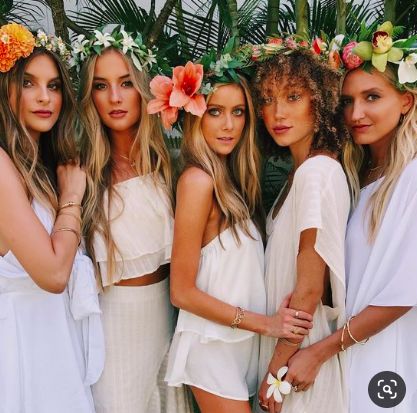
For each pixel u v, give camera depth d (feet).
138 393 6.59
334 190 5.83
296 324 5.92
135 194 6.33
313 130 6.21
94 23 10.30
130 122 6.35
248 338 6.38
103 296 6.49
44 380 5.90
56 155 6.47
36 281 5.56
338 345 5.98
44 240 5.58
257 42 9.93
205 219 6.09
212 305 6.04
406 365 6.09
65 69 6.17
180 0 9.77
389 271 5.89
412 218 5.81
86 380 6.22
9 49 5.75
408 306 5.80
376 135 6.24
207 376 6.22
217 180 6.14
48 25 12.26
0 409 5.72
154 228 6.40
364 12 10.31
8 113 5.93
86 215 6.29
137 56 6.42
